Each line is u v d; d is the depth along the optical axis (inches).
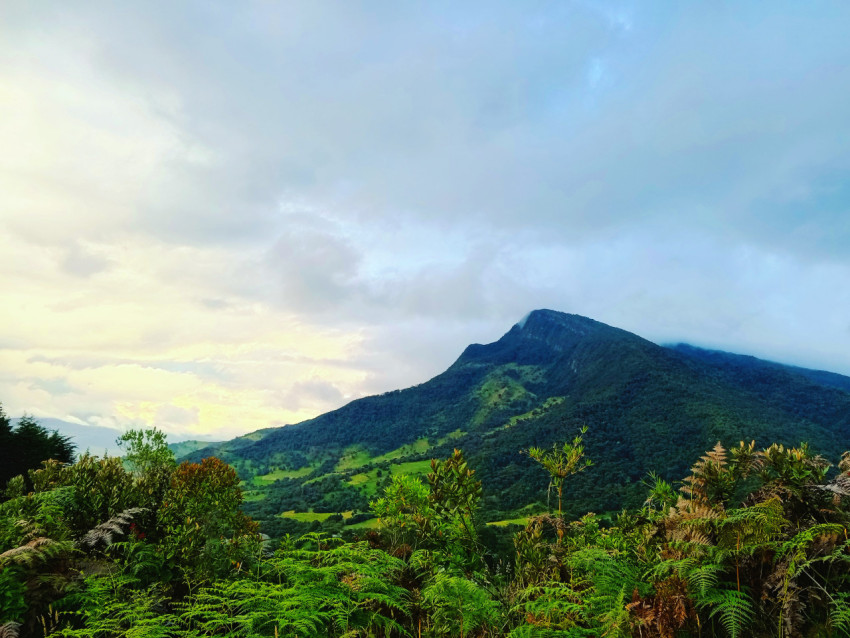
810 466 127.3
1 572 161.0
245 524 275.0
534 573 179.8
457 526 219.6
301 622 114.3
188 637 119.0
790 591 96.7
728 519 110.1
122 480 268.4
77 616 162.2
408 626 151.6
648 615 105.9
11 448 1099.9
